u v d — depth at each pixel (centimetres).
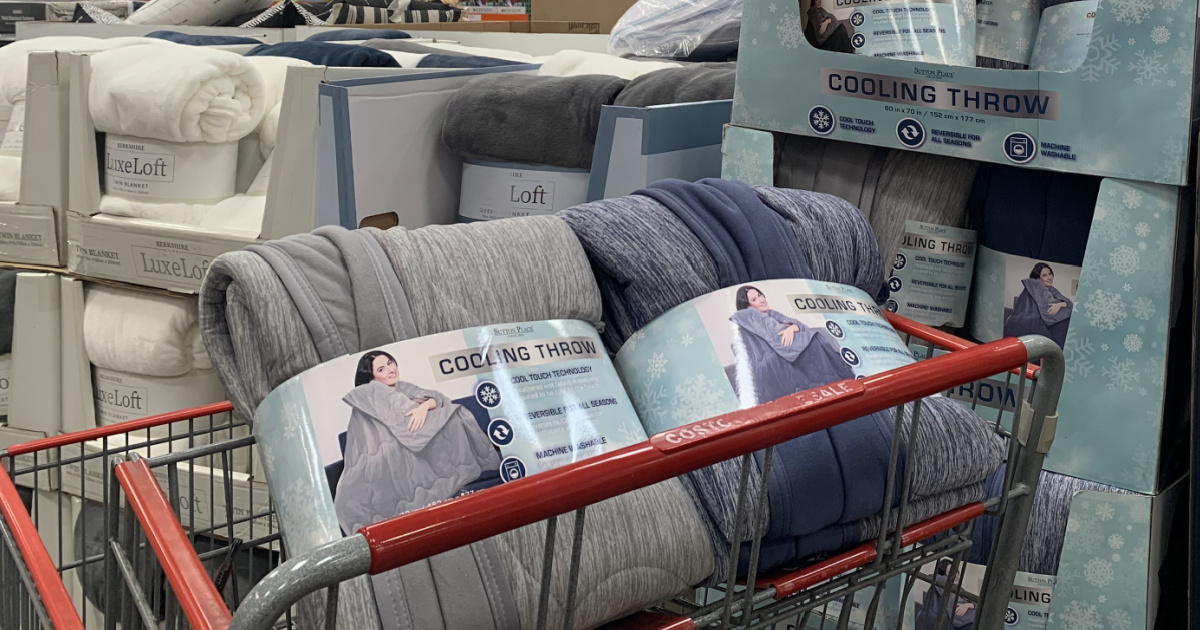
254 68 135
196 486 125
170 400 138
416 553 43
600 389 65
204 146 134
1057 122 86
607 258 71
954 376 63
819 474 65
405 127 119
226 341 64
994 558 78
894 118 94
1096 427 92
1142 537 93
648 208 74
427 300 62
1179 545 105
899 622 76
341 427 57
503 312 65
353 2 269
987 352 66
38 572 59
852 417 59
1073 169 87
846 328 73
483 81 122
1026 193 97
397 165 119
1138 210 85
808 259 77
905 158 102
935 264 102
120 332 135
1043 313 98
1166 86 81
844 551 69
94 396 142
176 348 134
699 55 177
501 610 56
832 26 96
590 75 120
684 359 69
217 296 63
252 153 143
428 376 60
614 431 64
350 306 61
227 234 128
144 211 134
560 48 237
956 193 102
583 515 50
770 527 64
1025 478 75
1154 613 98
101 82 133
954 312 104
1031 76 86
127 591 63
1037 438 73
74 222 138
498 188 119
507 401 61
